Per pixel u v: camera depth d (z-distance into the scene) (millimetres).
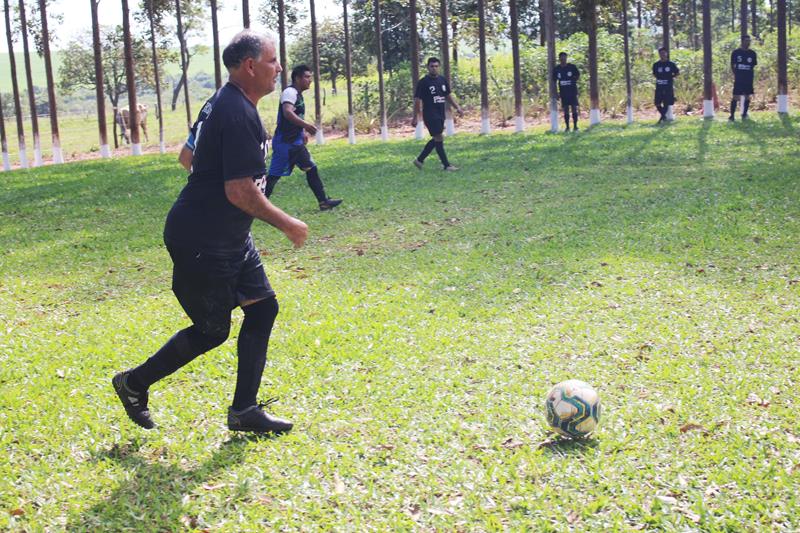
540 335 6344
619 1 25062
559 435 4605
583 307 6961
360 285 8070
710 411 4871
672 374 5473
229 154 4168
